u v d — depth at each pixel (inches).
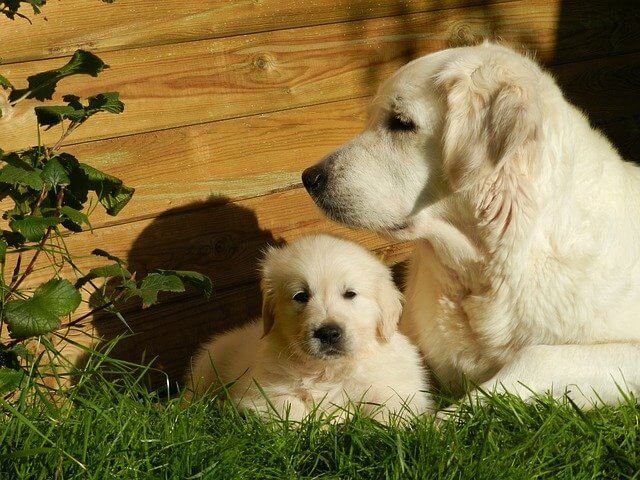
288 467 43.4
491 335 51.5
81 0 53.2
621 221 51.1
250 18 56.8
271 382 52.2
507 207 49.4
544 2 63.6
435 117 50.0
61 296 44.1
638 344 49.8
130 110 55.1
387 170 51.1
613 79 66.1
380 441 44.7
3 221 53.2
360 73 59.9
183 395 49.1
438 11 61.1
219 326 59.1
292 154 59.1
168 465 42.9
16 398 48.9
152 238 56.5
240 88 57.2
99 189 47.6
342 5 58.8
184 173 56.7
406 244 63.0
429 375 54.6
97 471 41.6
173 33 55.3
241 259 58.9
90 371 48.4
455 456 43.3
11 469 42.0
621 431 45.3
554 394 48.9
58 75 45.4
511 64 49.6
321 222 60.6
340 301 52.1
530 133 48.1
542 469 43.2
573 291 50.0
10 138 53.0
